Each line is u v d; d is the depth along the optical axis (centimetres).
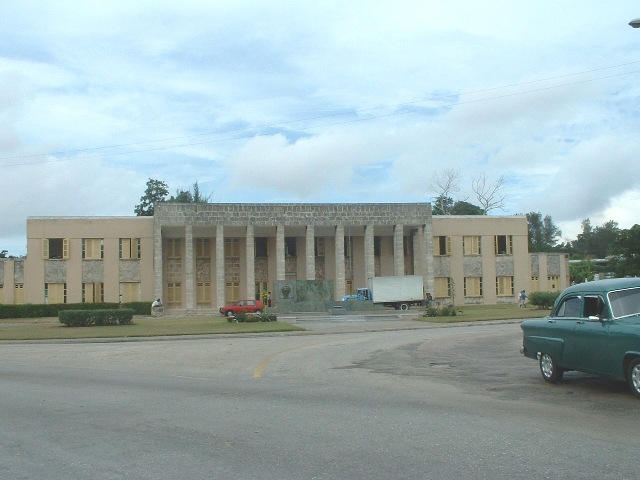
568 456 743
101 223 6425
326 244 7075
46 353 2452
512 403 1113
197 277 6825
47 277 6303
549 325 1346
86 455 807
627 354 1115
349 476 684
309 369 1714
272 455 780
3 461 788
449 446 798
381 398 1188
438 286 6938
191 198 10181
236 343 2764
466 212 10756
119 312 4397
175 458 780
